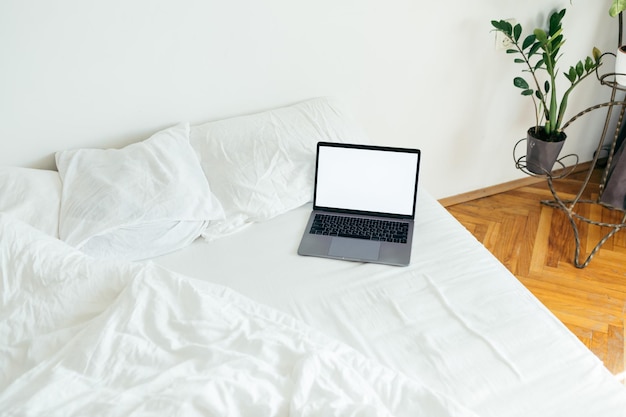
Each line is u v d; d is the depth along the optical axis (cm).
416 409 98
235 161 163
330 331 123
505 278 137
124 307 111
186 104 180
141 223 144
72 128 168
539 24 215
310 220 160
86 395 96
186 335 110
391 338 121
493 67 218
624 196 217
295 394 94
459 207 245
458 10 200
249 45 179
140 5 159
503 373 112
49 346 108
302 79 192
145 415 90
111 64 164
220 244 151
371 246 149
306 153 168
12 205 144
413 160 160
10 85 155
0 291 117
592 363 113
